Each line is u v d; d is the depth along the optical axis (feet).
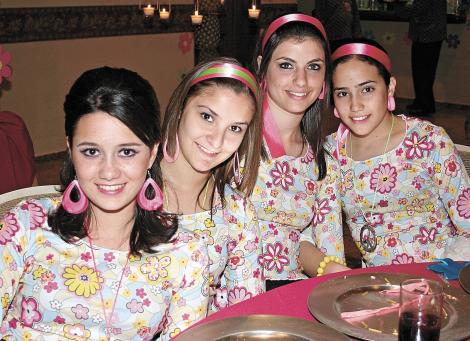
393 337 4.56
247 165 6.37
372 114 7.54
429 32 25.66
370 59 7.45
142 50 23.40
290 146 7.52
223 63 5.87
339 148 8.03
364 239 7.91
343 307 5.16
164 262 5.31
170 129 6.06
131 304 5.20
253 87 5.96
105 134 4.79
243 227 6.49
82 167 4.89
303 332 4.62
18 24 19.25
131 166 4.91
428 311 4.31
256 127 6.23
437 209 7.86
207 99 5.81
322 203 7.76
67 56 20.84
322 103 7.59
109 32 22.06
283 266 7.40
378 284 5.48
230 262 6.54
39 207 5.23
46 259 5.11
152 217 5.35
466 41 27.68
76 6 20.81
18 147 8.52
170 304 5.41
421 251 7.74
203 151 5.94
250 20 29.01
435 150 7.69
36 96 20.13
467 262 5.93
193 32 25.43
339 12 24.66
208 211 6.39
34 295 5.07
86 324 5.11
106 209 4.96
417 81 27.12
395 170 7.80
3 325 5.14
